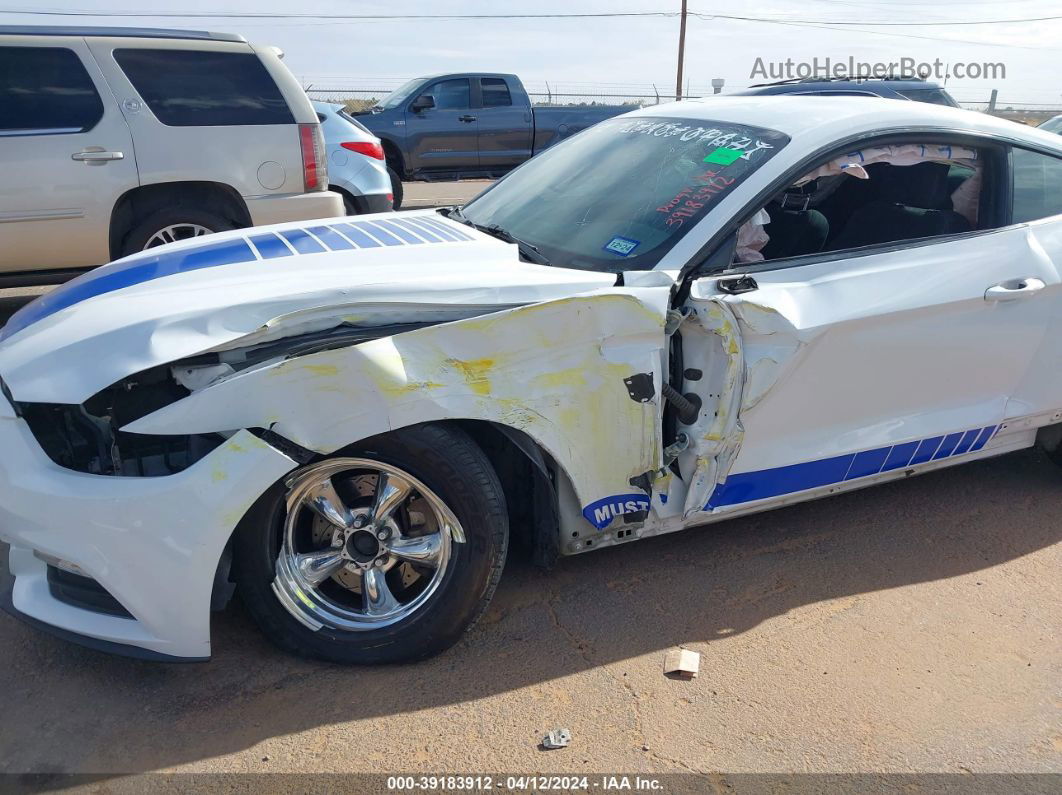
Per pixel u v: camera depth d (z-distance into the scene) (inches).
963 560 137.2
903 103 137.9
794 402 121.3
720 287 113.8
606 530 116.0
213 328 98.1
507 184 156.2
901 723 101.8
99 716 99.0
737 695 105.4
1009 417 142.1
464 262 117.2
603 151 146.2
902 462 136.7
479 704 102.0
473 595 105.5
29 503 94.3
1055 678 110.5
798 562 134.7
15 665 107.7
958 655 114.4
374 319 103.0
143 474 98.3
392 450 99.5
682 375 116.4
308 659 108.5
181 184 238.1
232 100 239.6
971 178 139.2
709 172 125.9
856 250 127.6
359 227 135.6
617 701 103.4
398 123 541.0
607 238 123.6
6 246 221.3
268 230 134.9
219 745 94.9
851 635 117.7
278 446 94.3
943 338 128.6
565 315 103.4
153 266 118.3
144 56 229.5
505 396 101.5
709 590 126.4
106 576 94.0
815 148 123.4
